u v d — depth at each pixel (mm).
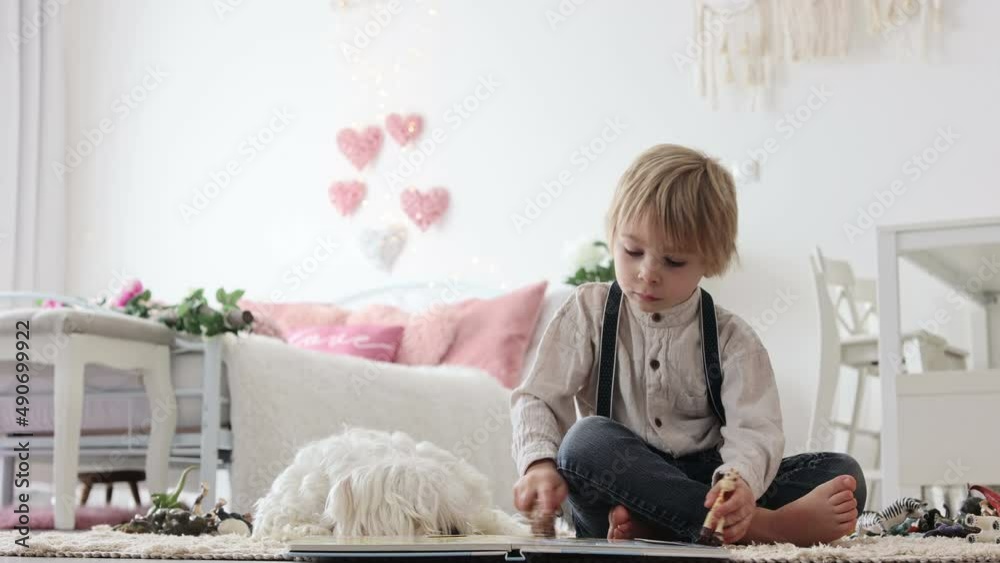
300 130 4492
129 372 2711
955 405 2186
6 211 4426
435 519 1430
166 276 4664
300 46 4523
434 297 4133
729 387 1407
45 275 4645
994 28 3406
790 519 1289
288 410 2680
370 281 4297
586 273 3572
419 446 1598
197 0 4711
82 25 4875
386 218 4289
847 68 3590
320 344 3619
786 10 3656
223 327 2611
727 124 3748
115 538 1535
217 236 4594
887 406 2242
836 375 3119
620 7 3963
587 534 1450
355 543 1091
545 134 4055
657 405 1440
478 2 4207
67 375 2420
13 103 4469
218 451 2693
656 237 1317
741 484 1218
